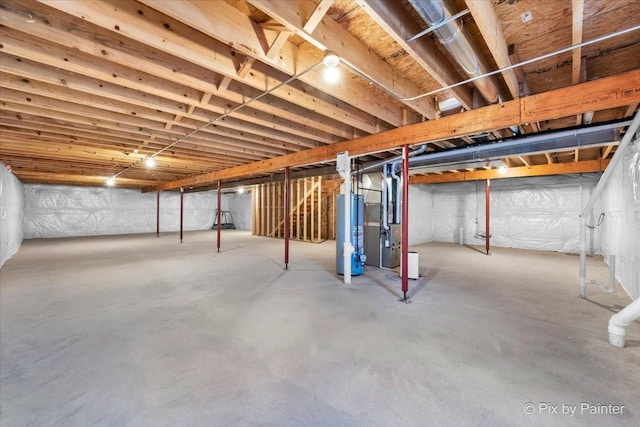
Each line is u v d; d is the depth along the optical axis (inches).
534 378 73.7
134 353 86.1
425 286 159.8
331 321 110.7
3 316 115.3
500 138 148.5
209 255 263.3
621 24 73.5
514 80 91.8
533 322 109.2
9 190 257.6
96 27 74.8
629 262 145.1
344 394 67.6
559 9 67.4
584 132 121.1
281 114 123.1
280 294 145.6
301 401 65.2
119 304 130.2
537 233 296.2
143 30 68.8
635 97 81.0
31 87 98.7
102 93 101.4
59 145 185.3
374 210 224.2
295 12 64.2
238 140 179.3
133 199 491.5
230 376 74.6
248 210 561.9
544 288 155.6
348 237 165.5
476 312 119.9
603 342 92.8
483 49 84.8
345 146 163.9
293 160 203.0
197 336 97.7
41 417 60.0
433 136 122.7
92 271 196.9
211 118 132.4
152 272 193.9
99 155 217.3
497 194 321.7
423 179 315.3
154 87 99.3
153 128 144.6
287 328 104.2
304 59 90.1
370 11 58.7
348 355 85.1
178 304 130.4
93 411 61.8
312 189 367.6
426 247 312.8
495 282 167.9
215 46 84.0
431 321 110.6
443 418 60.1
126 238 406.6
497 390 69.0
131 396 66.7
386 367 78.8
